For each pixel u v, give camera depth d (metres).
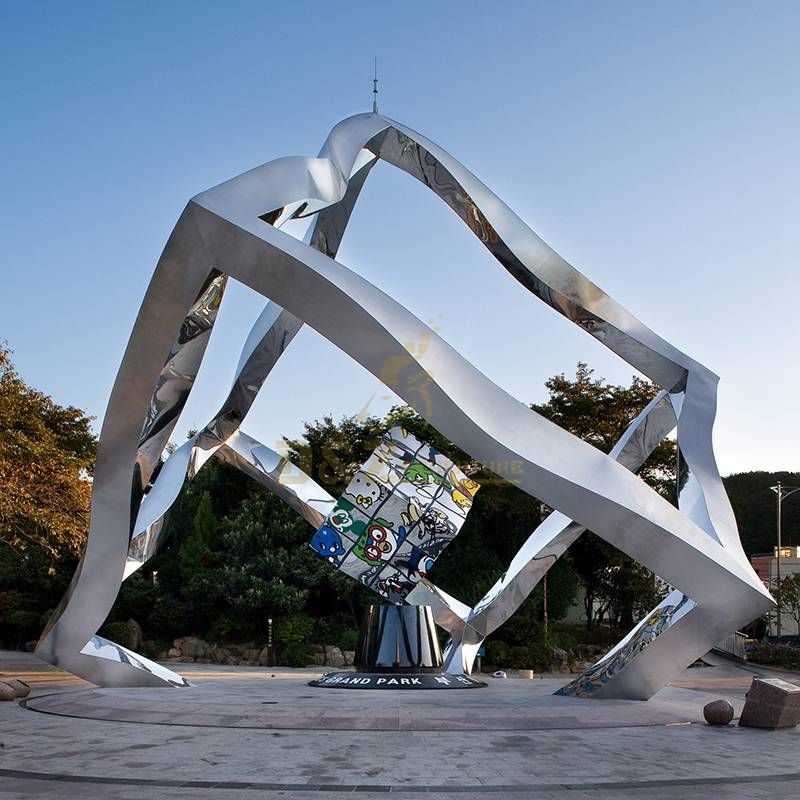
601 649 40.75
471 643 20.83
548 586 41.28
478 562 40.44
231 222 12.40
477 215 16.03
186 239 12.59
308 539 40.91
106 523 15.02
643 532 13.38
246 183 13.03
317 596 42.38
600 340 16.53
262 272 12.70
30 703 14.74
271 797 7.78
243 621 39.09
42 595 41.03
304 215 14.21
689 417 15.70
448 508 19.06
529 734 11.66
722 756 10.20
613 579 44.16
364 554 18.83
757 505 75.88
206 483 44.47
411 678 17.47
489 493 40.97
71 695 15.13
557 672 37.34
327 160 14.67
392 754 10.02
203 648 38.47
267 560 38.72
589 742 11.09
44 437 29.16
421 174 16.67
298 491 20.25
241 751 10.12
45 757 9.70
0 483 24.30
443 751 10.27
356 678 17.50
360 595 40.00
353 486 18.84
